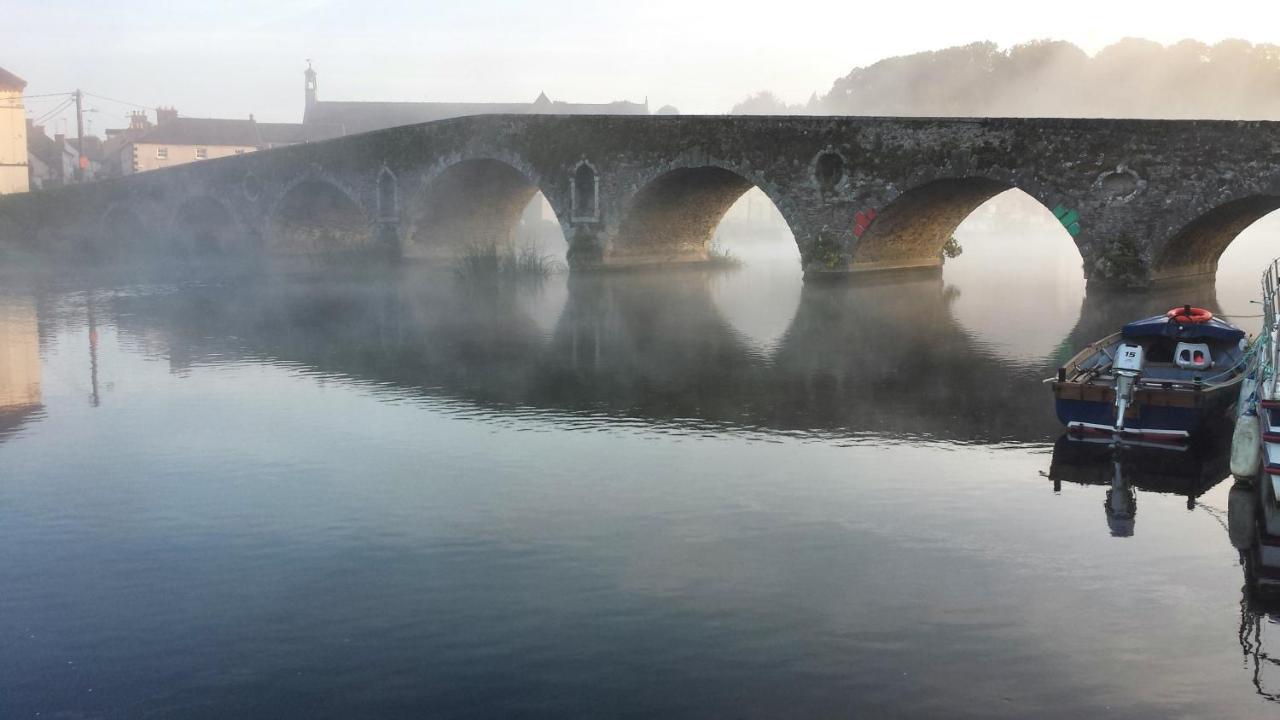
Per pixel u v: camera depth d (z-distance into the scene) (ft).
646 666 27.81
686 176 117.08
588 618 30.48
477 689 26.76
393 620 30.53
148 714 25.86
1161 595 32.01
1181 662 27.96
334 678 27.32
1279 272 56.03
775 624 30.04
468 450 47.96
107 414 56.03
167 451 48.52
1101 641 29.09
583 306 98.89
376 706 26.05
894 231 111.45
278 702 26.27
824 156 104.78
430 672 27.61
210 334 83.41
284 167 160.15
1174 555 35.12
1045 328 82.94
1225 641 29.07
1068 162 90.89
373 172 145.79
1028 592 32.17
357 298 107.45
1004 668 27.66
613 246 124.06
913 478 43.27
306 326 87.15
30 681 27.40
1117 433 47.42
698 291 111.55
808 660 28.04
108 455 48.03
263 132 327.67
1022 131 92.68
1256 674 27.35
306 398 59.26
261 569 34.35
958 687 26.73
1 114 215.92
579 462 45.80
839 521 38.22
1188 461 45.68
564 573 33.68
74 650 29.04
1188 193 85.87
